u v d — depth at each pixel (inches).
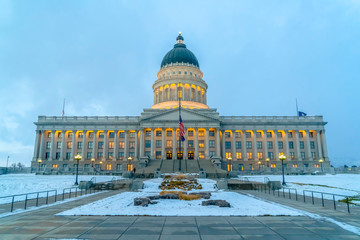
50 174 2508.6
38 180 1754.4
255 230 431.5
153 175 1942.7
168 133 3218.5
